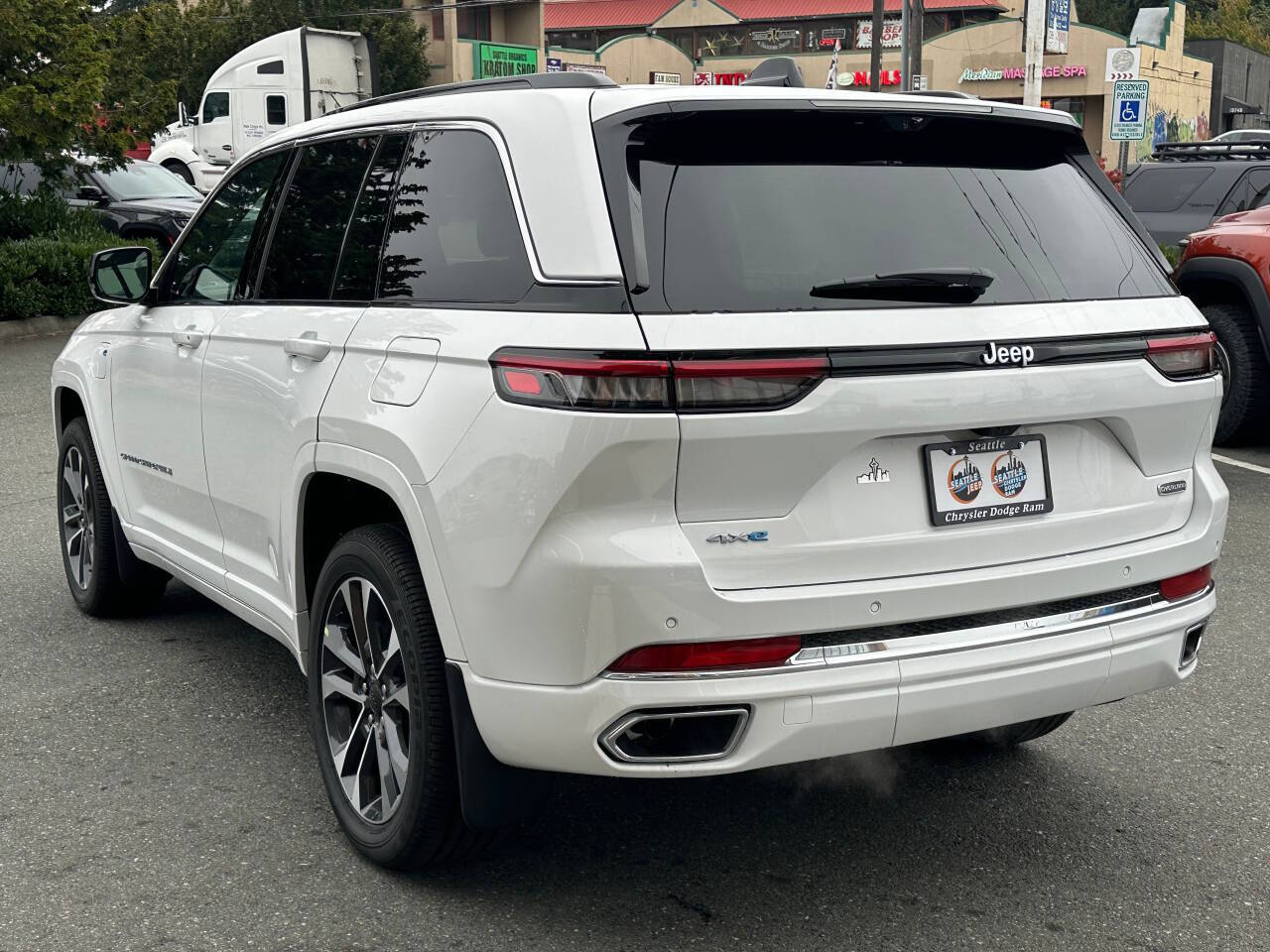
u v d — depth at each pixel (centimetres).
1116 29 9169
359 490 362
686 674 279
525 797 314
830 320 289
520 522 284
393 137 368
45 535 705
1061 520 320
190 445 444
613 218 290
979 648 303
